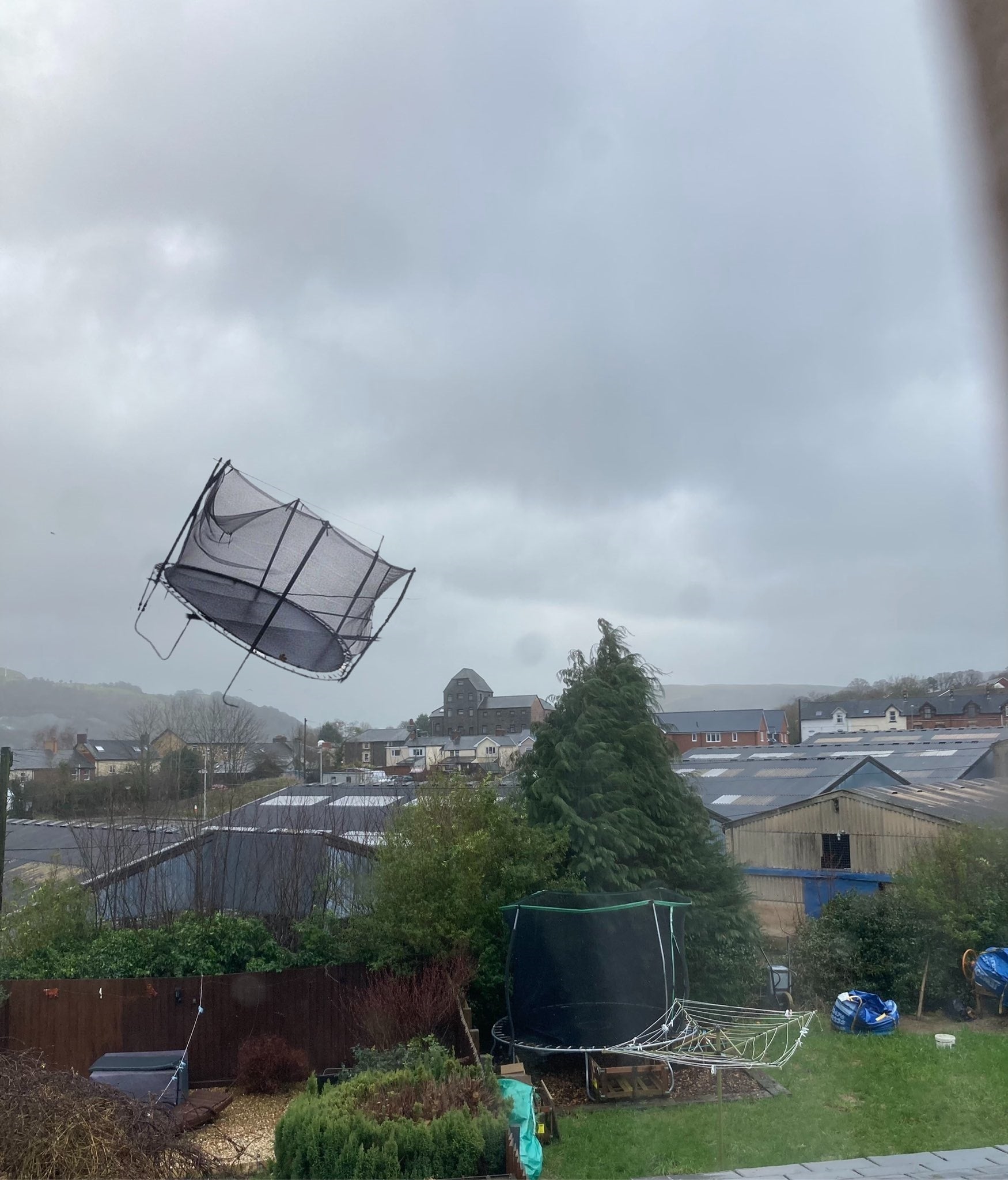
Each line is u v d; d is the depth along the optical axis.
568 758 17.86
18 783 43.50
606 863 17.02
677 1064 13.72
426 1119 8.99
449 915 15.21
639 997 14.32
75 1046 15.08
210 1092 14.11
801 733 73.25
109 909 19.98
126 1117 9.08
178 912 19.61
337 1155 8.58
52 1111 8.73
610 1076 13.70
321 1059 15.58
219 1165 10.30
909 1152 11.09
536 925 14.45
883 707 68.06
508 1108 10.02
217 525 10.41
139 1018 15.31
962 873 19.62
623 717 18.50
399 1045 12.94
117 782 40.59
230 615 10.62
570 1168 11.03
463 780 18.02
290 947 18.17
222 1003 15.55
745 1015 16.45
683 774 19.95
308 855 20.50
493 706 107.44
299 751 60.25
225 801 32.50
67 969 15.92
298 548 10.62
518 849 16.58
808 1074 14.47
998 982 17.98
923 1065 14.75
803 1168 9.66
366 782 42.91
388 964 15.50
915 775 34.12
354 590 10.96
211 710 46.66
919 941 19.05
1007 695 45.28
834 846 26.08
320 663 11.13
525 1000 14.47
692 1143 11.72
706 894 18.09
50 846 27.50
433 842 16.02
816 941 19.59
